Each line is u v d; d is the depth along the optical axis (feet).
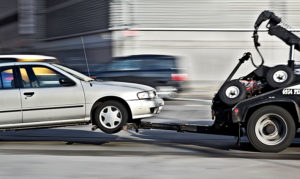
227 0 91.09
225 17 91.40
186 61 92.38
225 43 91.71
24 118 32.83
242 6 91.09
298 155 29.27
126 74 66.69
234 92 30.48
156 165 25.75
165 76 65.72
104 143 34.32
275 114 29.73
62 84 33.19
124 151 30.63
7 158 27.94
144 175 23.29
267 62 89.81
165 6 92.53
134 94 33.58
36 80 33.35
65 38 112.06
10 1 139.74
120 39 93.71
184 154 29.43
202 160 27.20
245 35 91.30
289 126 29.66
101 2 96.99
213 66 92.32
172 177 22.89
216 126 32.22
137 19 93.35
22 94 32.76
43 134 39.19
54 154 29.45
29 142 34.99
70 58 107.65
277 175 23.30
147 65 66.28
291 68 31.42
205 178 22.68
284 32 32.22
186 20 92.27
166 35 93.09
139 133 39.19
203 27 92.02
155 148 31.96
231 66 92.17
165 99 65.46
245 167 25.21
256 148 30.04
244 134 32.04
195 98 70.18
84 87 33.45
